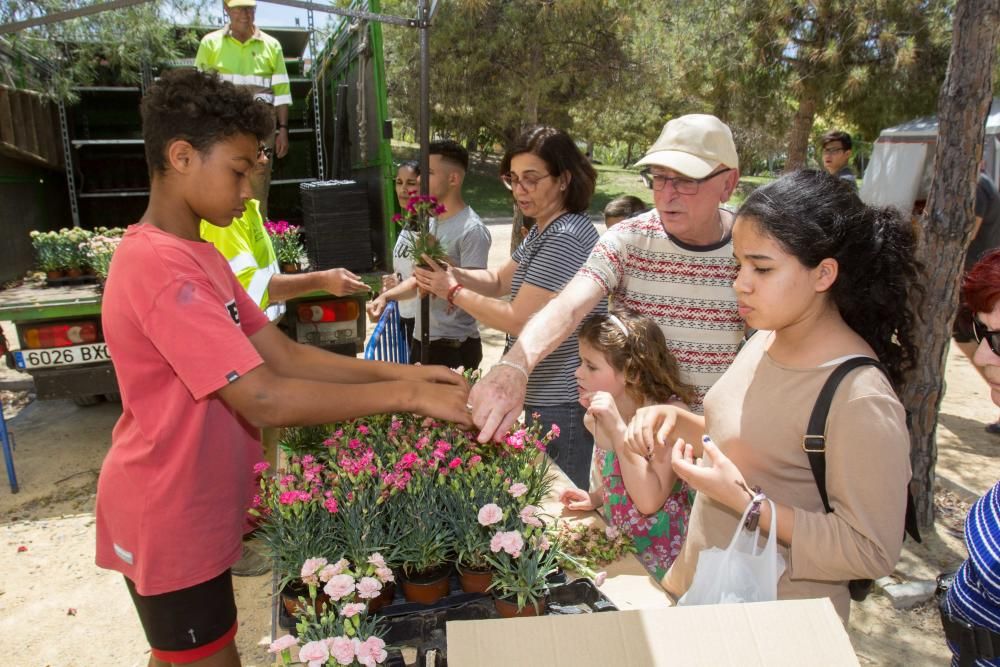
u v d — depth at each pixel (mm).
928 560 3787
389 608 1712
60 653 3113
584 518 2213
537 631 1191
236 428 1857
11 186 5406
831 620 1204
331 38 6465
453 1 7648
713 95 8484
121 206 6730
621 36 8211
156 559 1738
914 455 4078
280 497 1666
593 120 9469
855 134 11109
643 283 2605
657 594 1793
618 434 2131
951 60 3693
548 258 2809
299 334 4707
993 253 1466
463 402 1808
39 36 5598
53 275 4660
